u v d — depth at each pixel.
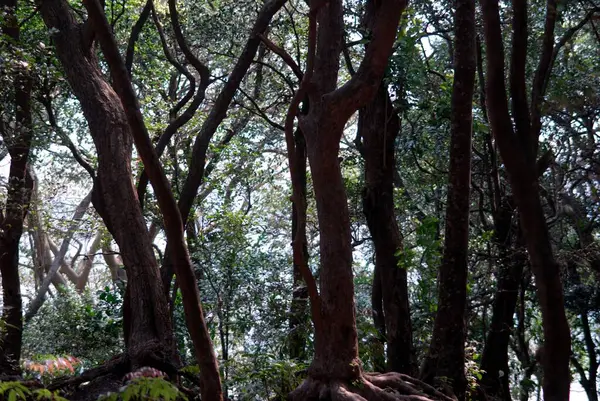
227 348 13.35
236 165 17.66
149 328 8.19
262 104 17.22
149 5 11.77
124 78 5.22
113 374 7.81
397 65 9.80
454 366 8.44
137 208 8.80
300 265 5.69
